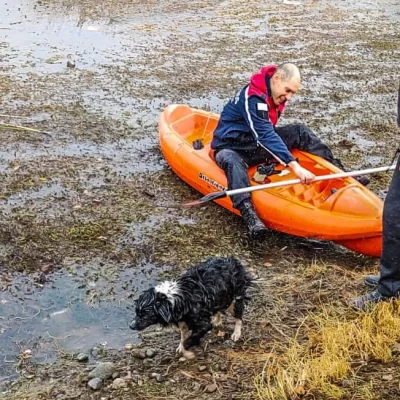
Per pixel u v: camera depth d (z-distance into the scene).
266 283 3.28
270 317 2.98
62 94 5.93
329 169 3.80
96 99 5.86
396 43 8.26
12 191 4.15
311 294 3.17
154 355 2.74
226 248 3.65
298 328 2.88
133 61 7.02
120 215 3.94
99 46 7.48
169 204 4.11
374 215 3.38
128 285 3.29
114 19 8.66
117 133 5.17
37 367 2.70
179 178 4.44
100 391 2.54
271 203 3.64
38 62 6.79
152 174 4.50
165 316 2.47
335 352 2.62
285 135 4.00
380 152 5.04
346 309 2.99
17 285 3.25
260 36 8.28
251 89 3.72
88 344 2.85
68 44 7.48
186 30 8.37
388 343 2.70
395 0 10.62
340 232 3.42
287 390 2.45
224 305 2.68
